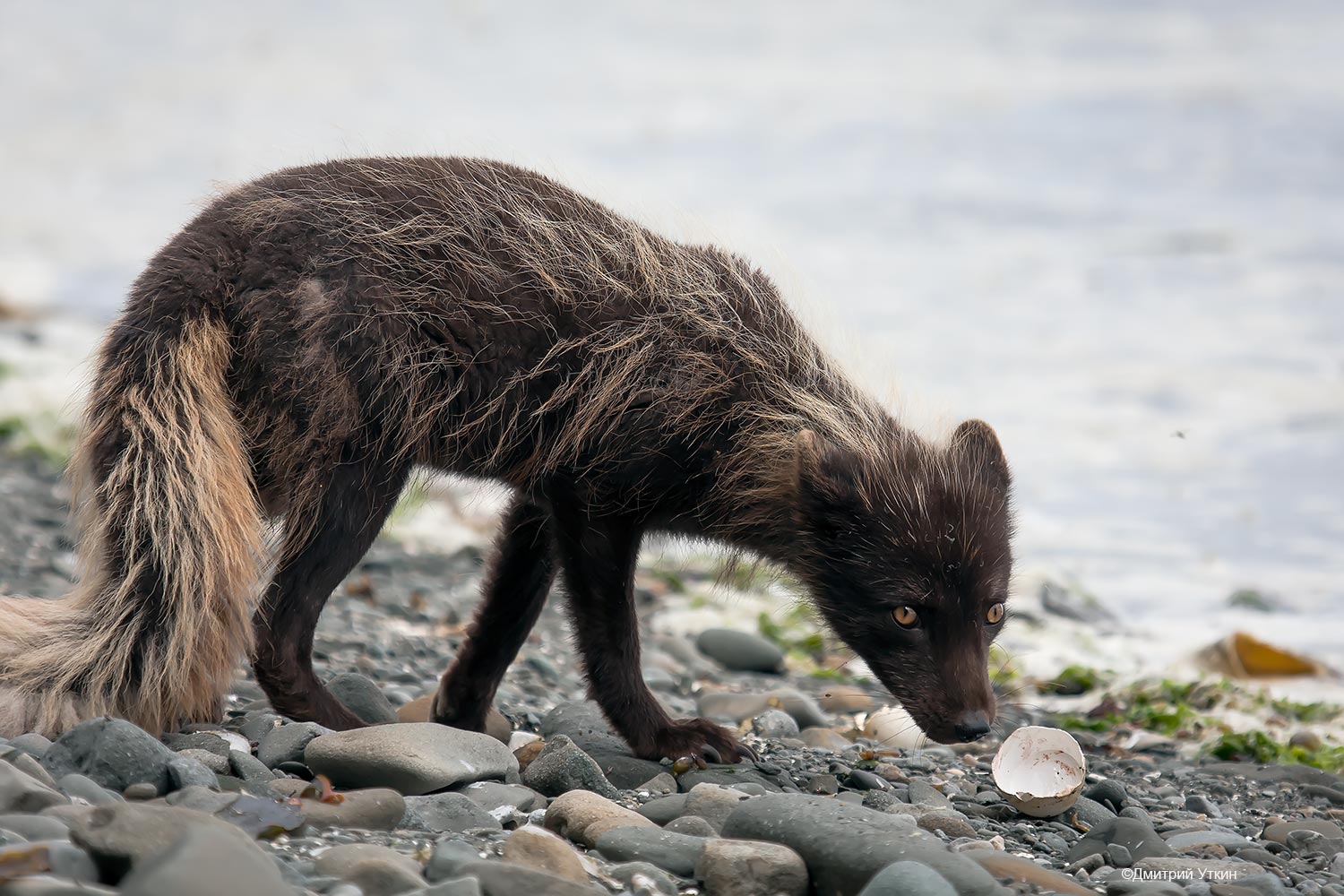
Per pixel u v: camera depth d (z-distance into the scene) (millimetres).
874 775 10391
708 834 8562
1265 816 10609
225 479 9578
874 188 45156
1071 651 15609
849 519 10242
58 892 6098
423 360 9938
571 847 7836
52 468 20000
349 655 13578
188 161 54781
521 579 11109
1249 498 20922
